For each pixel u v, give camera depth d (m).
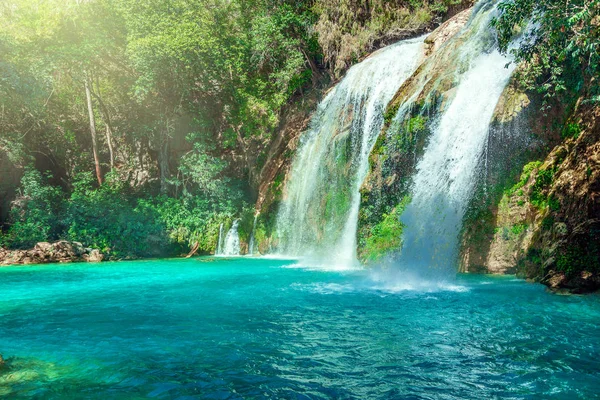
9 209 27.52
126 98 30.56
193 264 18.08
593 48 8.12
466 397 3.86
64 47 24.94
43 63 25.39
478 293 9.09
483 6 15.62
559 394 3.89
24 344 5.75
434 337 5.79
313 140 21.95
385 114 15.05
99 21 25.64
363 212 14.05
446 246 12.02
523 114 11.58
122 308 8.33
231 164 27.94
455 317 6.95
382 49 22.19
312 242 19.81
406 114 14.01
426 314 7.21
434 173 12.91
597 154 8.93
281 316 7.27
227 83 26.02
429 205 12.52
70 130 32.81
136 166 31.06
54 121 32.28
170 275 14.16
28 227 23.95
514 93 11.79
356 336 5.92
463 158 12.35
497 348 5.25
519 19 9.69
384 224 12.87
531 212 10.95
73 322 7.12
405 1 23.67
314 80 25.94
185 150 29.05
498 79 12.38
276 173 23.59
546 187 10.62
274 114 25.73
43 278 14.07
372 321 6.79
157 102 28.45
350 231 17.61
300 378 4.38
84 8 25.91
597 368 4.53
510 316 6.94
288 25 24.86
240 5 26.48
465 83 13.12
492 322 6.56
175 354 5.23
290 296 9.23
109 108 33.44
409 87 15.12
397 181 13.63
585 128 9.67
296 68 24.28
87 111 33.72
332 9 24.88
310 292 9.69
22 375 4.55
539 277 10.10
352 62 24.25
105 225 24.06
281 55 25.39
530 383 4.16
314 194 20.20
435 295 8.98
